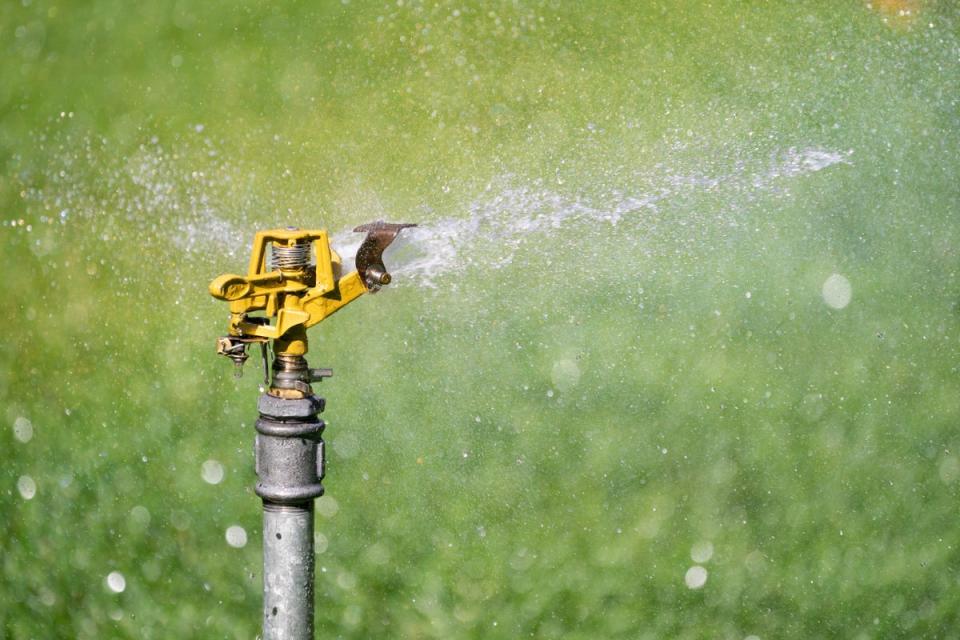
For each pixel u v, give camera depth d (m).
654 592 6.48
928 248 8.08
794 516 6.74
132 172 9.68
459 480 7.10
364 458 7.27
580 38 10.06
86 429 7.73
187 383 7.92
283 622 4.56
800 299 7.79
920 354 7.48
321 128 9.75
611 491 6.94
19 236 9.31
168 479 7.34
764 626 6.35
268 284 4.44
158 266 8.89
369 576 6.66
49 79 10.64
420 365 7.70
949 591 6.47
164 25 10.78
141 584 6.80
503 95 9.73
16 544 7.09
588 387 7.48
